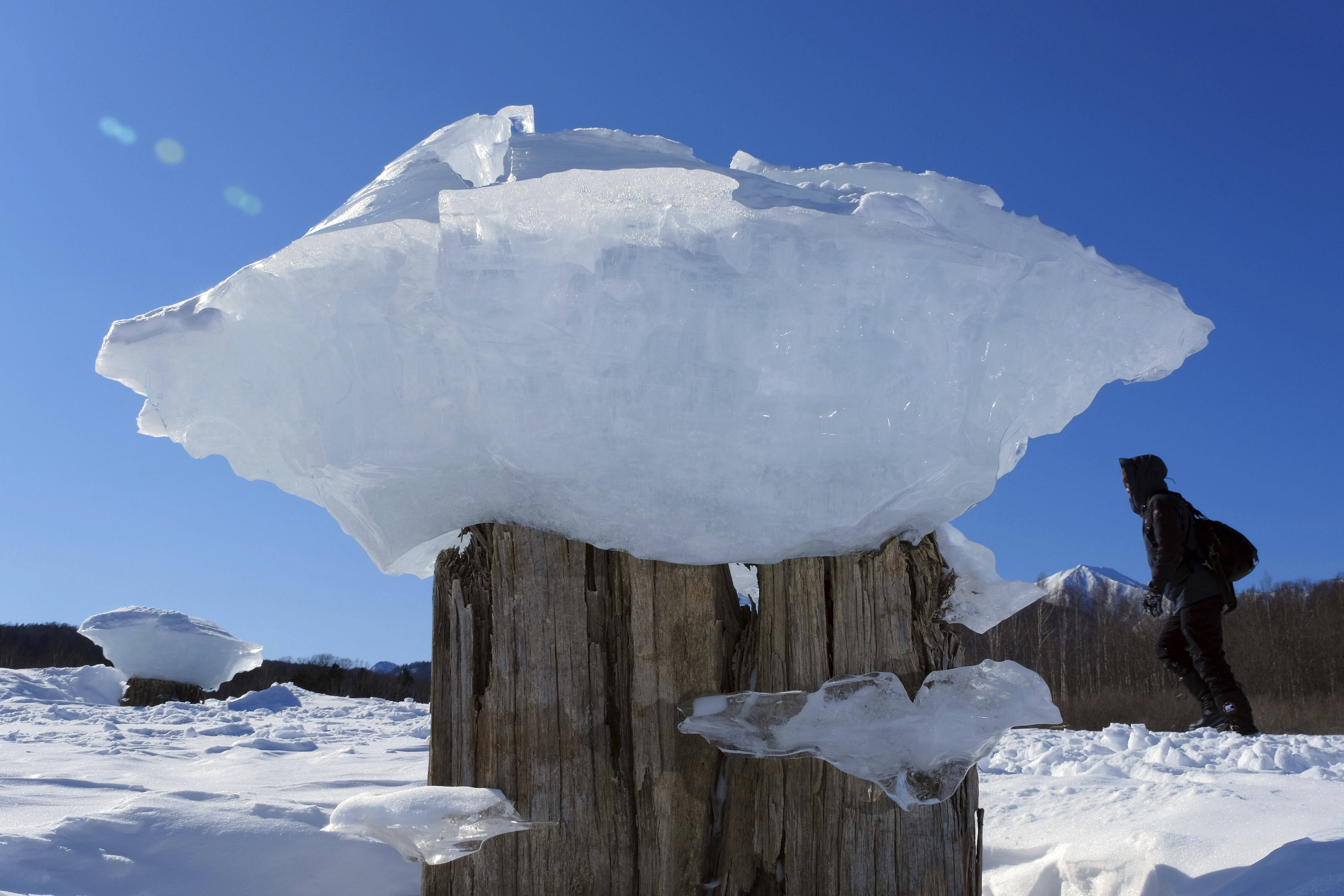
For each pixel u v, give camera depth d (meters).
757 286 1.56
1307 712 11.33
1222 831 2.13
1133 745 4.48
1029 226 1.76
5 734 4.62
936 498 1.75
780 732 1.70
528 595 1.83
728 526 1.70
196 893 1.84
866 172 1.98
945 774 1.70
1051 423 1.89
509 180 1.63
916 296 1.59
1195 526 5.71
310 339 1.65
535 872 1.77
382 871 1.98
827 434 1.65
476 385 1.66
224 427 1.79
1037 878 2.03
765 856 1.77
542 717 1.80
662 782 1.79
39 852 1.83
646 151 1.84
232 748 4.23
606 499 1.71
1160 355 1.84
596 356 1.60
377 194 1.78
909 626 1.78
